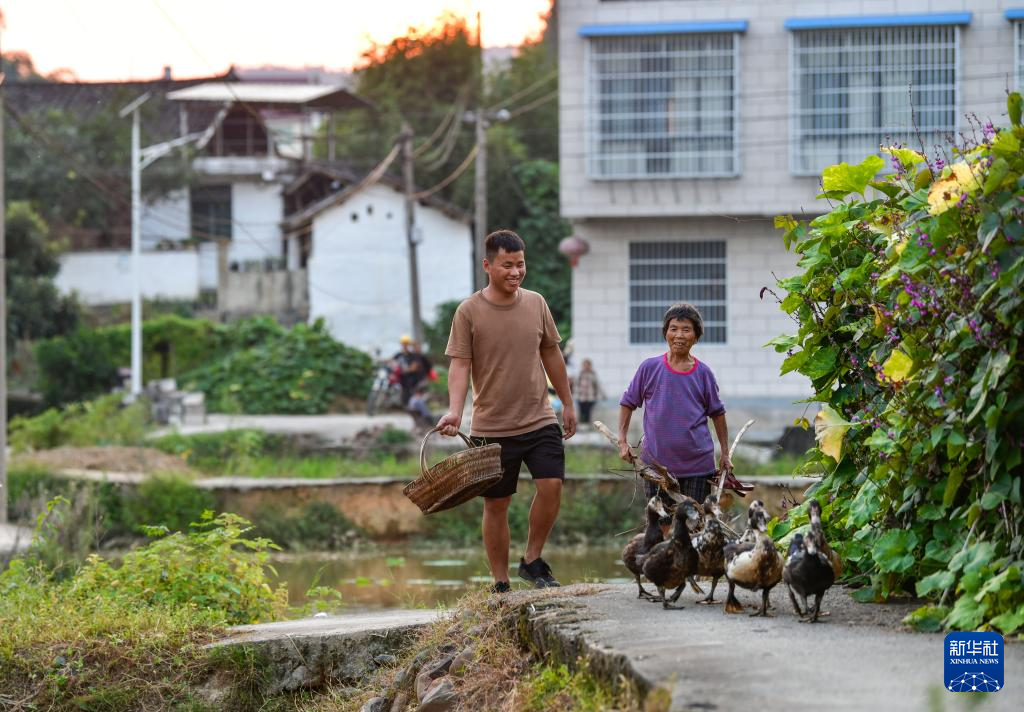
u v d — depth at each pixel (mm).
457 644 9578
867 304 9875
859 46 36812
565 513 27719
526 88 79812
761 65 37375
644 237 38406
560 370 10977
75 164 55969
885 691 6156
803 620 8031
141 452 32406
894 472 8820
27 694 10250
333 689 10289
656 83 37688
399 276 62188
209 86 66125
